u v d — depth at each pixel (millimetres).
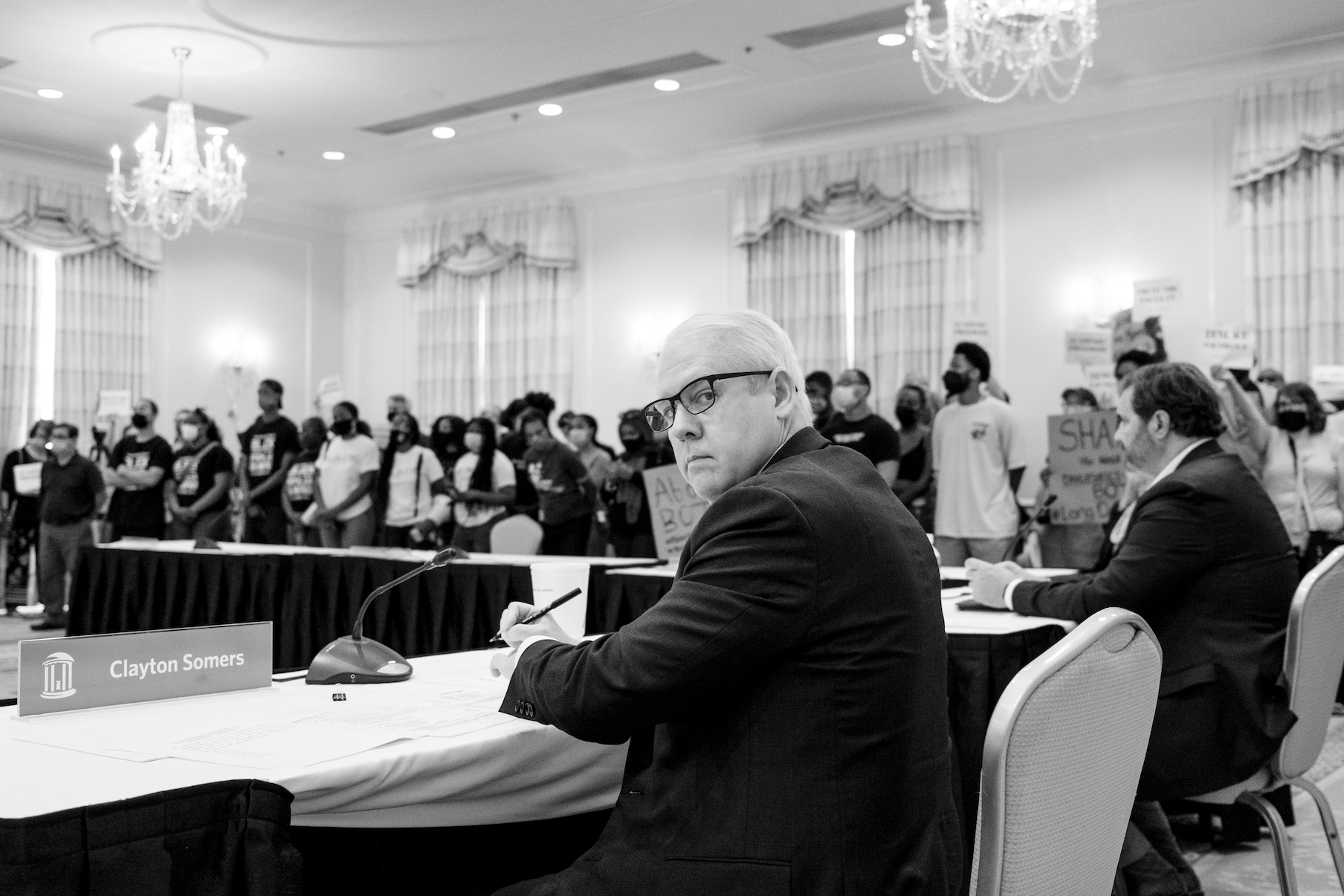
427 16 7297
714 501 1551
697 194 10133
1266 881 3123
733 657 1396
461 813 1606
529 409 6832
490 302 11234
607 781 1777
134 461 8430
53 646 1766
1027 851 1259
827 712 1394
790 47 7703
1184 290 7898
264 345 11875
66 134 9727
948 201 8703
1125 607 2572
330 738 1586
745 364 1613
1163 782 2441
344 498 7266
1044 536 6836
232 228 11680
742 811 1395
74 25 7449
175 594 5711
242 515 8898
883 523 1469
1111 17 7031
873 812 1383
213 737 1596
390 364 12086
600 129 9422
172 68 8227
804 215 9398
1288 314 7504
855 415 6867
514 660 2057
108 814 1214
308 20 7367
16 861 1157
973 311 8656
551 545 6762
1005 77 8031
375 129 9602
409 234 11703
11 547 9211
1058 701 1271
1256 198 7652
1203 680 2438
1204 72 7742
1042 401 8406
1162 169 7996
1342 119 7332
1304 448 5816
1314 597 2332
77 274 10633
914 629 1449
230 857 1285
